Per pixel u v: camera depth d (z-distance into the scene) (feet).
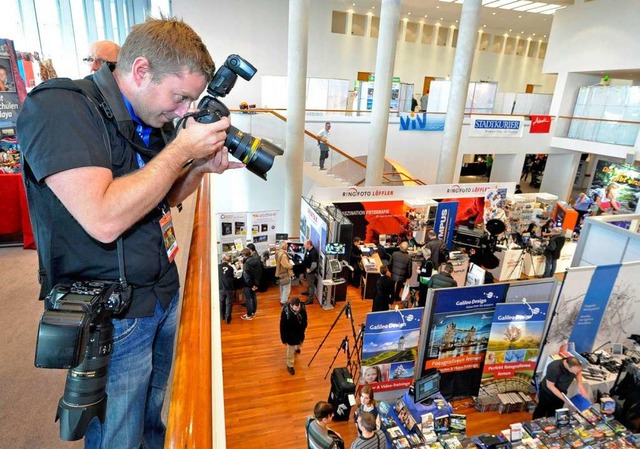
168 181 2.30
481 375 17.40
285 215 30.40
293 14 25.95
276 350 20.86
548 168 49.08
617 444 13.28
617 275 17.29
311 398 17.83
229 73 3.22
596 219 21.39
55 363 1.95
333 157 33.32
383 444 12.46
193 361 2.20
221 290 22.90
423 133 39.45
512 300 16.65
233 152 3.42
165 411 3.65
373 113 31.55
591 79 43.88
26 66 12.71
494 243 29.66
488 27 57.36
